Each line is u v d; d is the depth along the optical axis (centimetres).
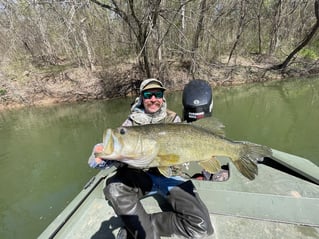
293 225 211
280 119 792
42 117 879
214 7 1119
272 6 1579
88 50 1154
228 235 205
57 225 217
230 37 1446
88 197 261
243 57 1509
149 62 1098
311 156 540
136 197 209
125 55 1221
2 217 395
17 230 363
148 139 168
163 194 227
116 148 163
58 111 932
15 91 1017
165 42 1109
